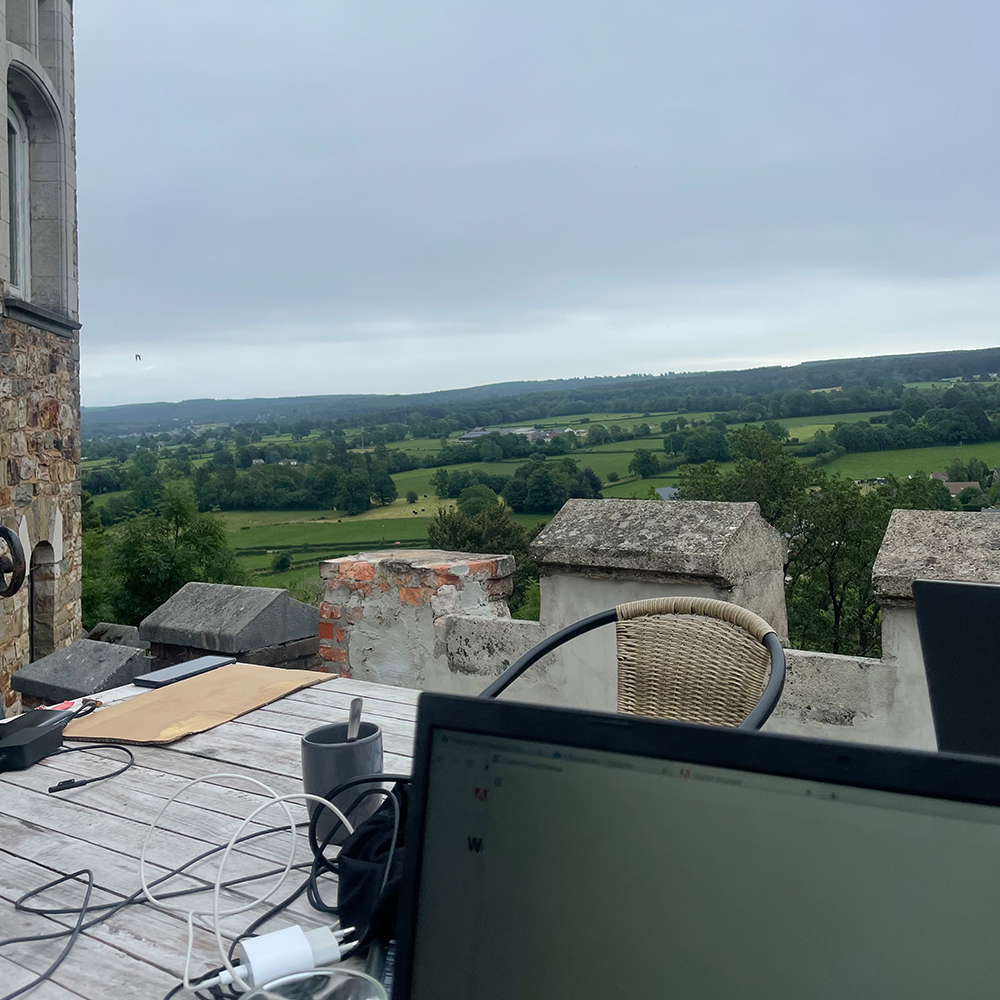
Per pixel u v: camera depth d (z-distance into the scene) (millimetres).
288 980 985
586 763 730
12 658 8016
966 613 1147
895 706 2566
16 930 1176
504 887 749
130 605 26172
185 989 1034
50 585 9102
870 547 30844
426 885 774
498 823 755
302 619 3824
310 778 1328
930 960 614
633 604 1993
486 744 767
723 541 2881
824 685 2668
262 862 1348
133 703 2088
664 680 1944
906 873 625
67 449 9484
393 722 1938
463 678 3436
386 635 3635
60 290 9336
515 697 3316
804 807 657
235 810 1523
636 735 712
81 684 4125
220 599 3812
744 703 1823
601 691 3119
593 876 719
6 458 7922
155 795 1585
